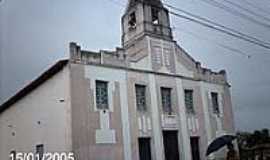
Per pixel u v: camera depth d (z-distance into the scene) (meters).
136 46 25.41
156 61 26.17
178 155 25.56
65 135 21.06
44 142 23.16
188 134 26.39
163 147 24.62
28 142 25.17
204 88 28.75
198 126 27.28
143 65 25.30
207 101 28.59
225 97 30.17
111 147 22.00
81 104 21.36
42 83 24.09
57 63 21.81
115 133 22.44
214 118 28.58
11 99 27.30
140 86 24.91
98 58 22.95
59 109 21.95
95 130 21.58
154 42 26.50
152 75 25.55
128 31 27.83
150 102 24.89
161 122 25.06
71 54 21.75
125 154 22.56
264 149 25.14
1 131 29.19
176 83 26.94
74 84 21.38
